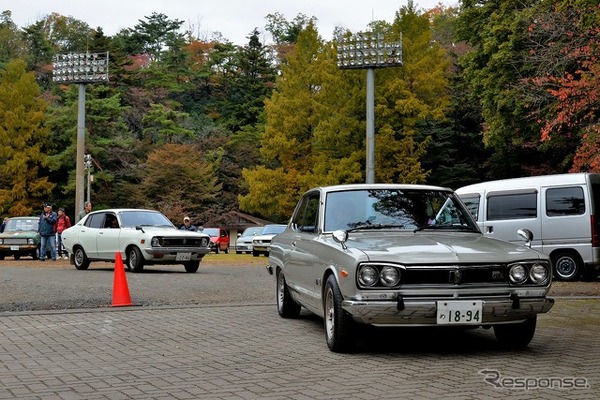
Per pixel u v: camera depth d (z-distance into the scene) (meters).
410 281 7.30
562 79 17.03
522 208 18.20
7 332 9.59
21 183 58.66
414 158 44.09
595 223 17.28
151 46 98.62
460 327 7.63
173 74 85.94
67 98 67.88
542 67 20.89
